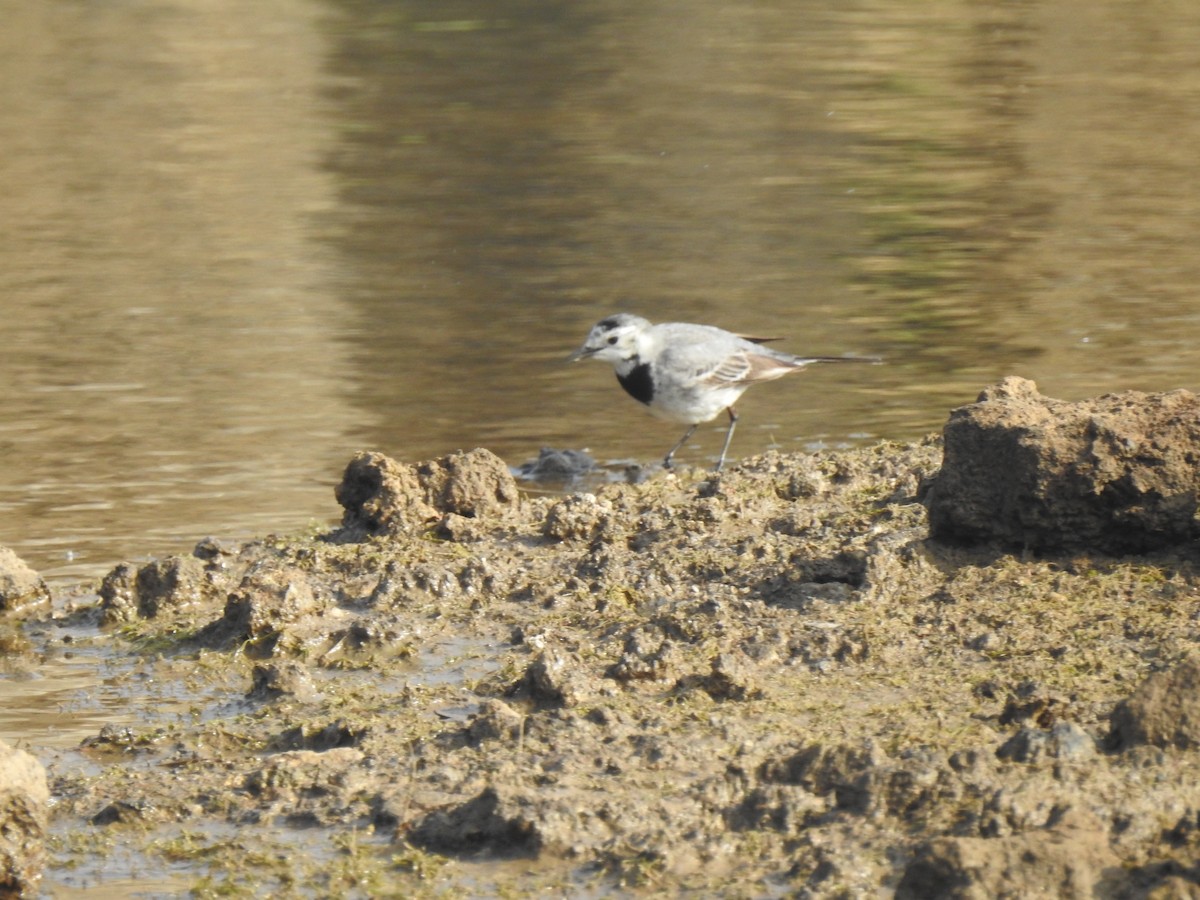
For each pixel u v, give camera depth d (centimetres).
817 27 3794
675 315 1955
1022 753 790
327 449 1558
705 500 1269
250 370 1797
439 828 796
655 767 831
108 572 1252
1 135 2920
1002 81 3259
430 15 4019
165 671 1053
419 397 1717
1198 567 1034
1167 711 799
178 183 2631
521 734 877
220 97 3222
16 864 786
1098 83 3228
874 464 1369
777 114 3020
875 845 746
